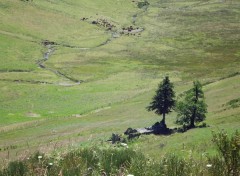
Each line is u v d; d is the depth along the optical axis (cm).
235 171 733
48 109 11062
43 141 6538
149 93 11931
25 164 844
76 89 13462
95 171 790
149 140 5462
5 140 7312
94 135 6425
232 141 748
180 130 6531
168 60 18275
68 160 868
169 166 791
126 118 8688
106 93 12731
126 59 18588
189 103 6375
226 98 8281
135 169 784
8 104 11606
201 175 764
